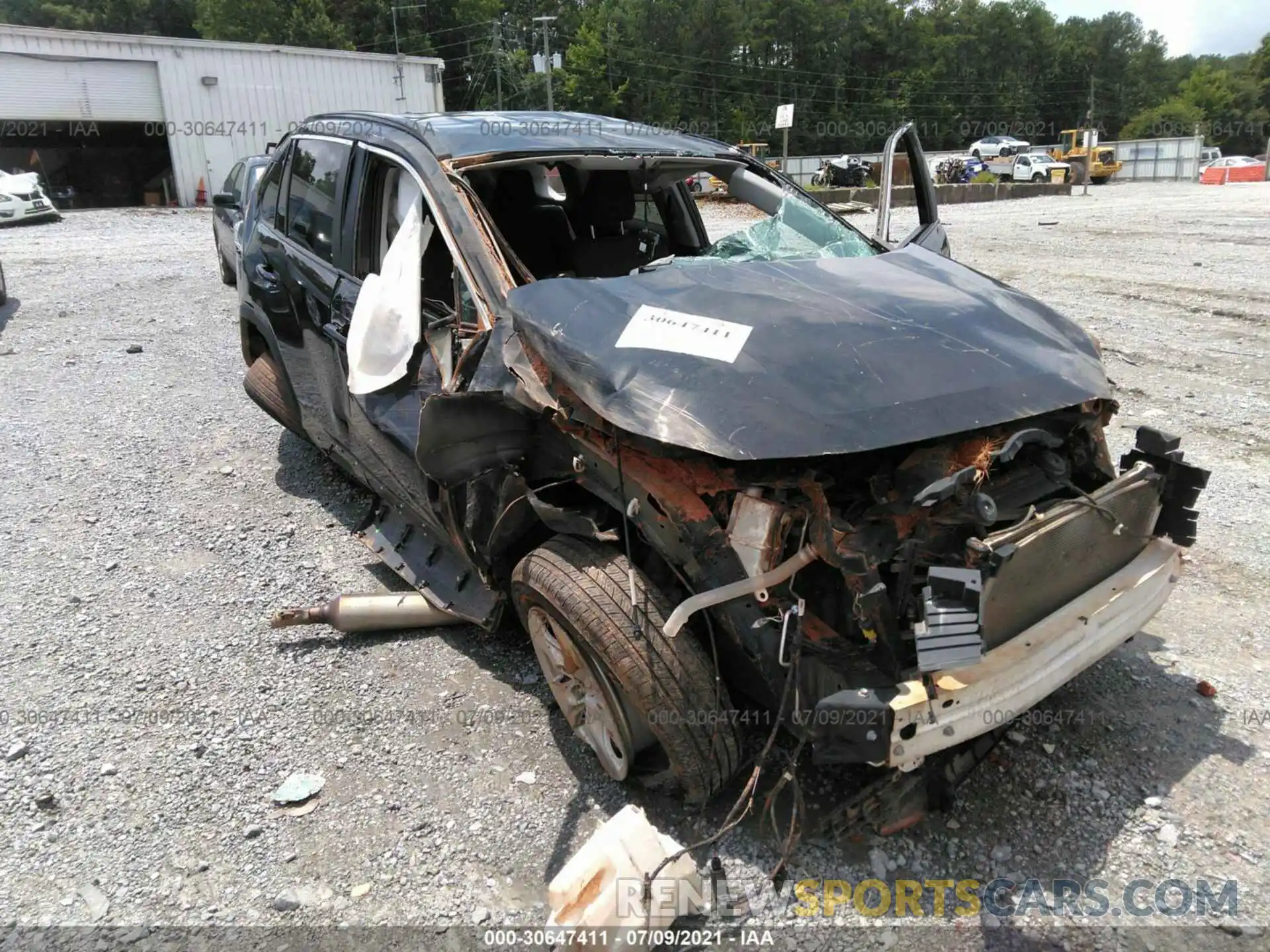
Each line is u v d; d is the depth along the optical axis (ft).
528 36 217.56
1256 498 15.07
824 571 7.80
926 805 8.36
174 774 9.15
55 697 10.34
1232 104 283.18
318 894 7.73
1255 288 32.32
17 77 76.69
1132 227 55.11
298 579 13.05
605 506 8.97
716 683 7.76
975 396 8.00
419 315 10.54
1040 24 274.16
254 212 16.52
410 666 10.96
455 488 9.21
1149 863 7.96
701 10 211.20
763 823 8.36
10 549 13.91
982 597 7.04
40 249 48.19
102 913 7.52
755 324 8.59
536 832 8.36
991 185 92.89
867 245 12.57
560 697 9.21
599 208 13.99
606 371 8.10
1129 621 8.36
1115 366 23.02
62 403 20.89
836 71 238.89
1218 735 9.52
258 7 166.50
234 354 25.31
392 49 181.27
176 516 15.10
